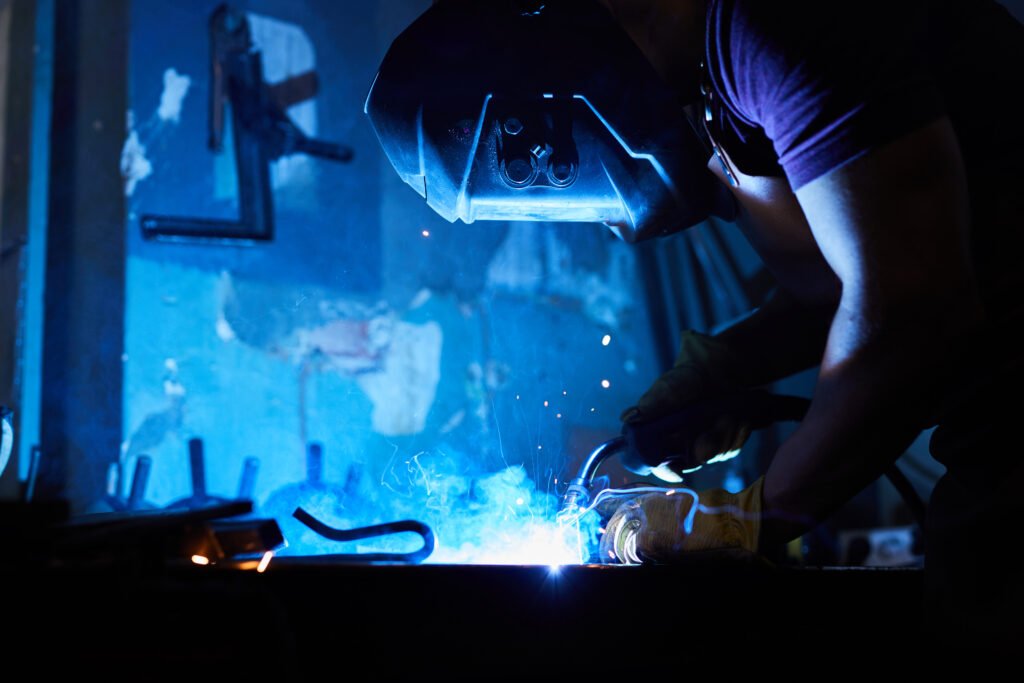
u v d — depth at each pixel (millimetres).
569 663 679
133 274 2963
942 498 893
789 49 748
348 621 630
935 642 867
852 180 731
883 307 725
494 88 922
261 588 572
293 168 3377
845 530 3840
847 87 730
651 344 4121
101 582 570
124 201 2959
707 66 852
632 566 718
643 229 1007
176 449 2949
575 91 924
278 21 3434
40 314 2699
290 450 3182
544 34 933
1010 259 820
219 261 3166
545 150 922
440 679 643
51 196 2809
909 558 3096
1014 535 809
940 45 850
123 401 2840
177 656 584
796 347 1233
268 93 3141
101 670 575
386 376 3447
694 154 960
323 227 3422
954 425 874
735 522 827
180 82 3193
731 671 741
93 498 2703
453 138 931
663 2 937
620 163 943
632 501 942
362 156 3578
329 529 758
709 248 4086
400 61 940
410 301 3572
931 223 716
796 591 788
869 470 792
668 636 721
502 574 670
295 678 562
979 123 836
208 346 3088
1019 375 809
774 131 789
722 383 1186
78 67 2934
